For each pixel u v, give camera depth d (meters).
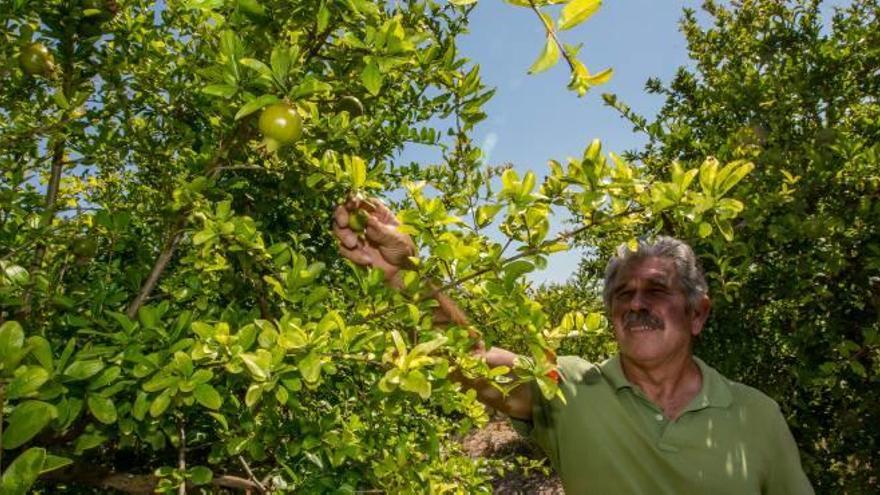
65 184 3.13
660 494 1.90
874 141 4.39
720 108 5.05
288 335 1.31
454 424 3.71
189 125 2.60
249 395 1.26
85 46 2.11
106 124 2.32
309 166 1.79
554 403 2.09
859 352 3.56
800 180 3.88
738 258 3.87
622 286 2.13
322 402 2.45
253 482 2.05
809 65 4.86
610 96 1.33
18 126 2.03
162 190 2.27
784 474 1.96
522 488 9.31
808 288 3.92
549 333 1.79
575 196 1.36
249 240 1.67
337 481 1.98
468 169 1.69
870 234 3.67
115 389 1.37
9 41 1.87
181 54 2.38
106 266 2.00
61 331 1.98
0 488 0.83
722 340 4.29
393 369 1.31
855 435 4.00
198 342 1.33
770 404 2.04
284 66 1.21
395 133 2.73
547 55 0.98
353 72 1.70
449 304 1.77
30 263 2.05
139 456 2.83
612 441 1.98
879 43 4.58
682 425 1.95
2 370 0.94
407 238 1.74
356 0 1.28
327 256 3.11
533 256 1.38
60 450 1.87
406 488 1.98
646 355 2.02
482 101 1.63
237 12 1.43
